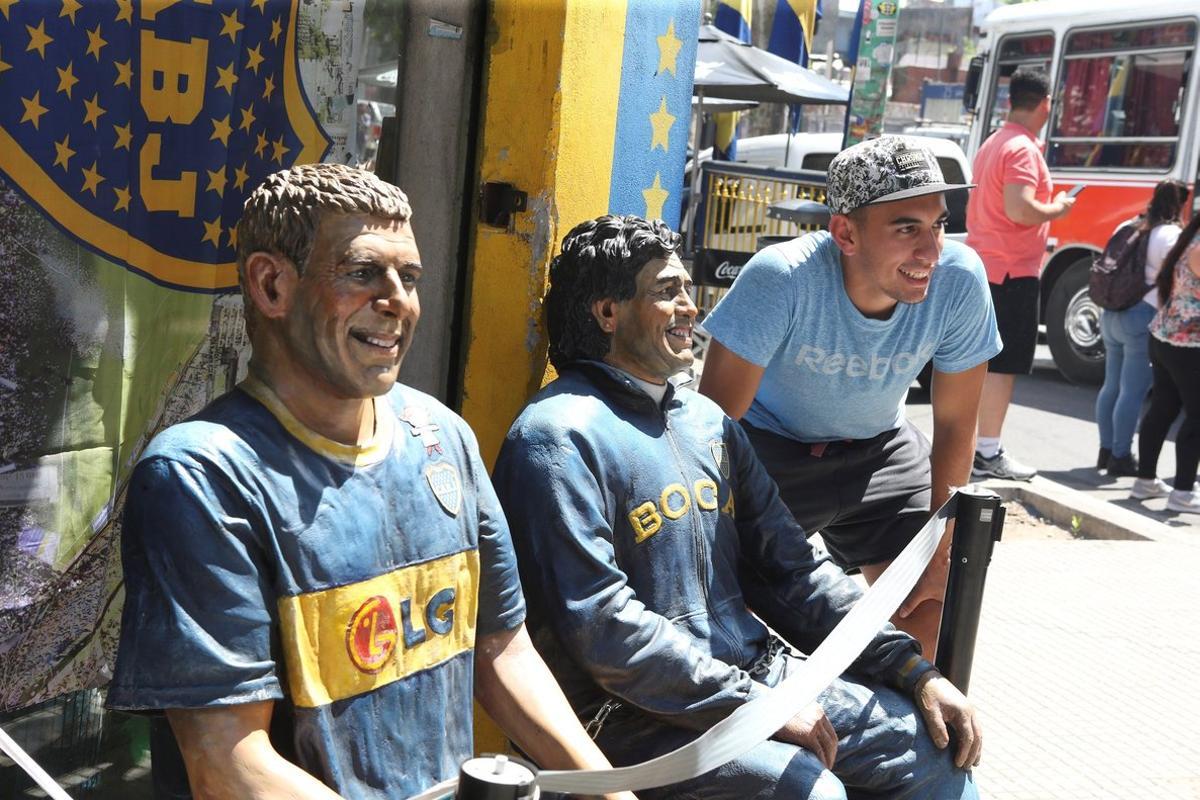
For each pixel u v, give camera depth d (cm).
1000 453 788
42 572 235
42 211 227
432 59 295
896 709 265
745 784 242
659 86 332
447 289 306
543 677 219
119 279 240
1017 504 761
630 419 260
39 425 231
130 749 264
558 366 273
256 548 180
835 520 360
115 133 236
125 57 235
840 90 992
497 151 298
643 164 332
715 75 909
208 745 175
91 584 244
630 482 255
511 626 219
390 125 298
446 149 300
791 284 317
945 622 277
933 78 2722
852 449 354
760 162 1317
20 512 230
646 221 262
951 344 339
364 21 284
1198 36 1091
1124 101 1157
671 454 263
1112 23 1166
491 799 163
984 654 491
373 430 196
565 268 264
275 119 267
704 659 246
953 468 359
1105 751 413
